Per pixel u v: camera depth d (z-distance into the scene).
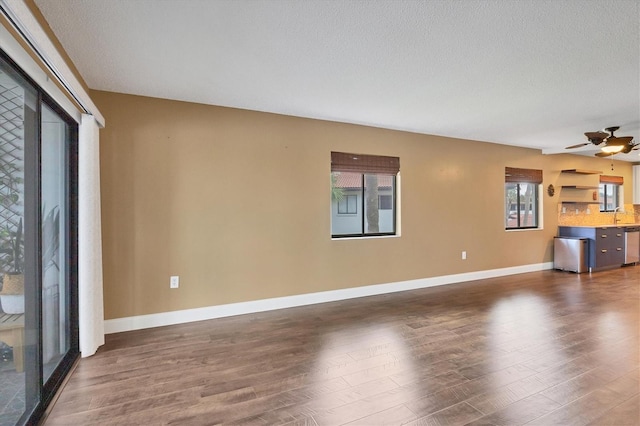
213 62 2.65
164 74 2.89
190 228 3.62
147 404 2.08
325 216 4.37
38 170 2.02
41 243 2.04
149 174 3.45
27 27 1.60
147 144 3.44
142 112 3.42
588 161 7.20
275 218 4.05
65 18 2.03
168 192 3.53
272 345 2.97
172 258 3.54
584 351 2.80
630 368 2.49
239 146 3.85
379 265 4.77
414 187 5.07
